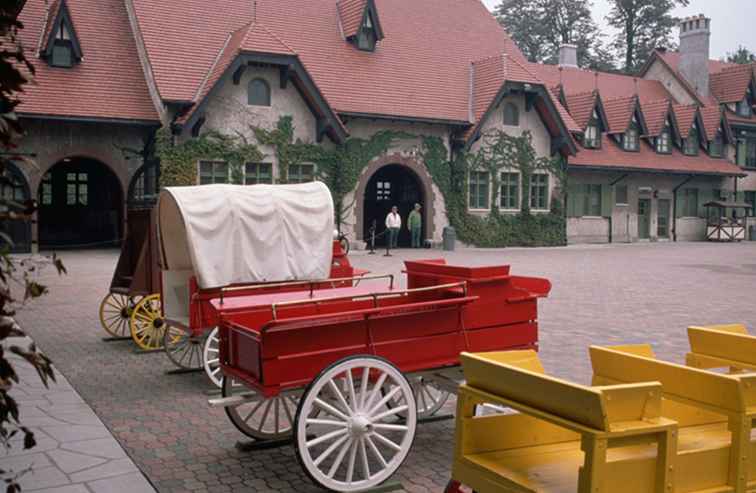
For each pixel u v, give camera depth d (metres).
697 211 41.06
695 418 4.29
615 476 3.16
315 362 5.07
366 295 5.68
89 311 13.12
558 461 3.84
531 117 32.97
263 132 26.34
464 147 30.83
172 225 8.59
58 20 24.69
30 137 24.25
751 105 44.38
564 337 10.84
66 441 6.00
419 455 5.76
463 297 5.70
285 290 8.55
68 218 29.44
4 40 2.60
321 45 29.84
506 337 5.92
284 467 5.50
